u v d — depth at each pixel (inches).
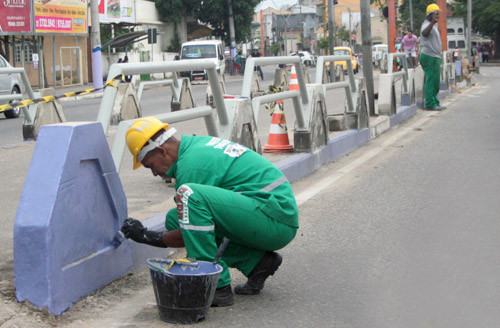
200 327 155.9
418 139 460.4
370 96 534.0
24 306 156.3
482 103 705.6
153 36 1218.6
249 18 2164.1
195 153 167.8
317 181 328.2
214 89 249.3
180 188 161.2
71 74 1406.3
